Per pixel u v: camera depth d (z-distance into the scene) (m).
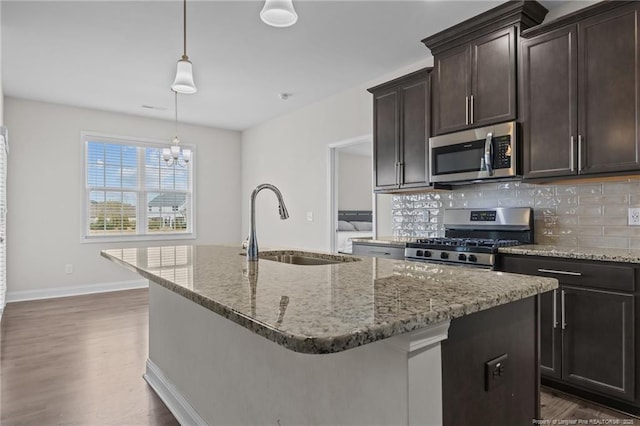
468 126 2.94
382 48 3.42
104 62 3.69
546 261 2.35
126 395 2.37
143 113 5.53
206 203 6.32
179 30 3.06
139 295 5.16
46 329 3.65
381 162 3.69
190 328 2.02
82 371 2.71
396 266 1.56
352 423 1.02
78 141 5.22
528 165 2.62
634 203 2.46
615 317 2.07
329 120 4.78
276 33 3.13
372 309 0.85
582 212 2.69
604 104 2.27
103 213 5.44
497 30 2.78
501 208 3.10
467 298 0.96
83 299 4.90
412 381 0.86
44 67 3.81
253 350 1.48
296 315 0.81
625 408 2.08
